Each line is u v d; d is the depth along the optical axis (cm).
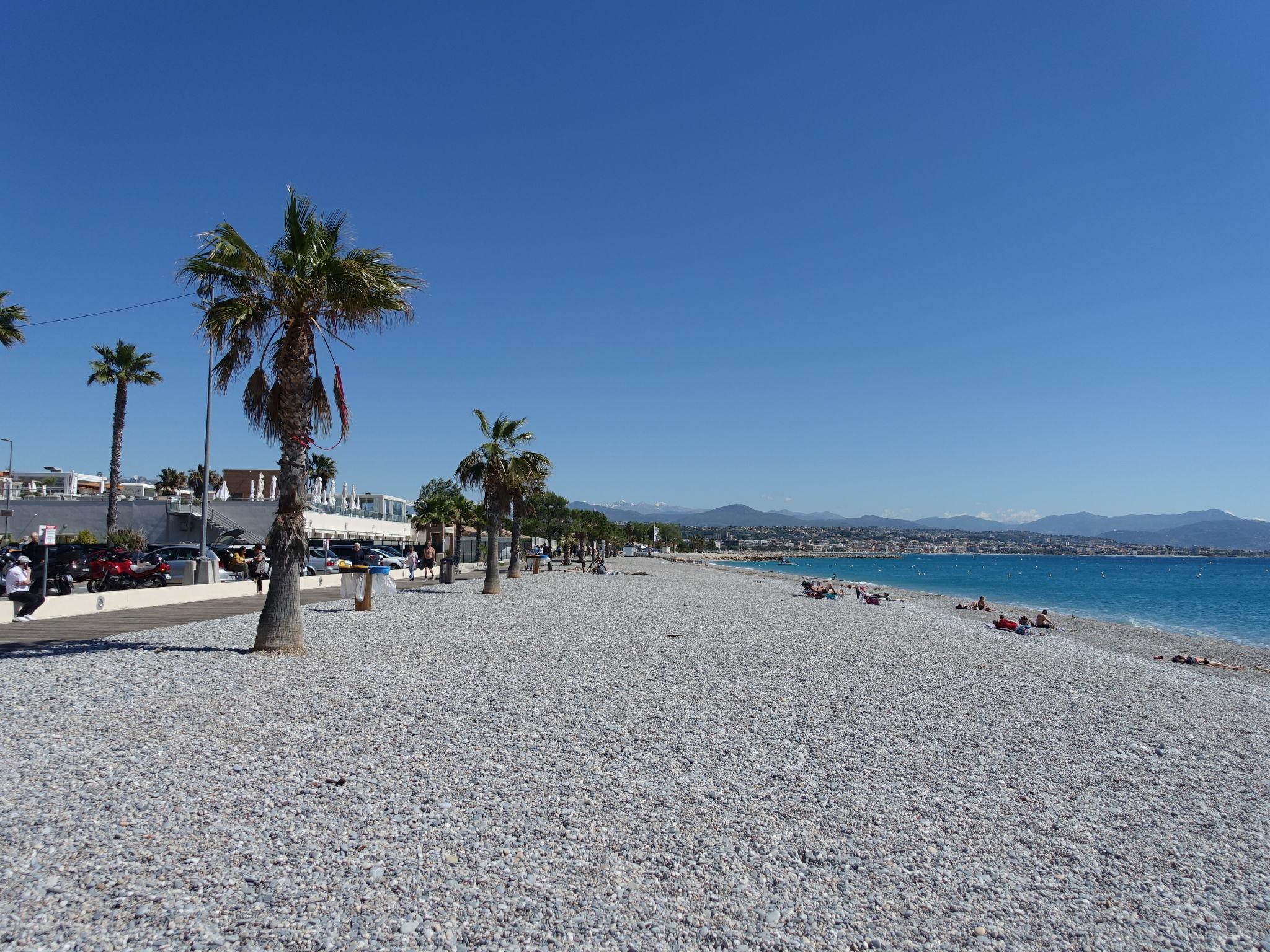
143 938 406
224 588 2578
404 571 4041
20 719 835
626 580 4934
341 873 491
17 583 1762
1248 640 3322
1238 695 1362
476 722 884
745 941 433
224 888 466
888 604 3975
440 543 5341
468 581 4012
